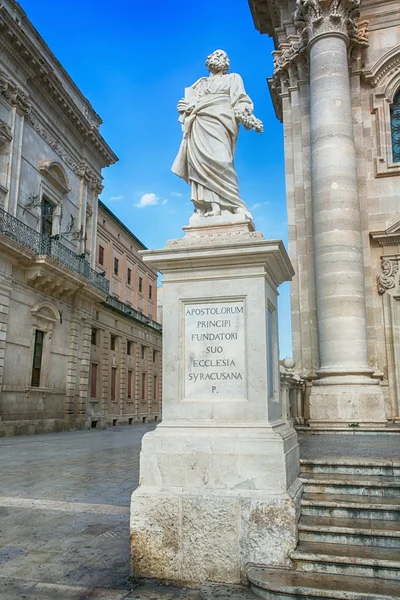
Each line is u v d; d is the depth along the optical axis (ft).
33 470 31.04
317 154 37.29
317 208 36.70
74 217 94.12
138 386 128.26
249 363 14.03
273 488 12.87
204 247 14.55
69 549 14.96
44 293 79.82
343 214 35.81
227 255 14.39
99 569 13.42
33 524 17.71
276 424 14.21
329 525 13.30
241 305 14.51
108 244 123.65
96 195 105.50
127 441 56.80
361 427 31.01
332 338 34.65
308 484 15.90
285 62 43.45
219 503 12.75
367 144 41.37
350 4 38.42
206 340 14.57
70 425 85.46
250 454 13.12
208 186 16.63
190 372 14.49
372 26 42.78
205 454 13.34
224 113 17.04
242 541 12.51
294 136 42.65
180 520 12.83
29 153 78.84
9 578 12.74
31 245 75.41
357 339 34.37
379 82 41.93
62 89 85.15
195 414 14.12
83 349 92.58
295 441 16.02
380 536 12.76
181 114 17.74
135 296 140.56
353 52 41.32
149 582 12.68
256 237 14.93
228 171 16.66
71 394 86.79
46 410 79.05
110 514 19.11
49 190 85.15
